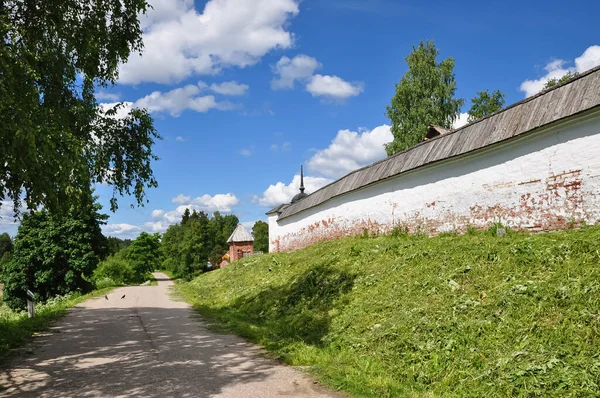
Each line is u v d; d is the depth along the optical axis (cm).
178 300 2012
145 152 1056
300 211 2434
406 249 1209
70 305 1758
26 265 3066
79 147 788
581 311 591
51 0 862
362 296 1048
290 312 1223
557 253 779
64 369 703
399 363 675
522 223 1059
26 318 1273
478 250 945
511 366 550
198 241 5397
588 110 893
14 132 642
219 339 980
